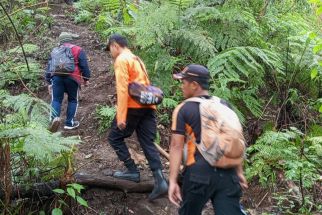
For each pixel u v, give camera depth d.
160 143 6.06
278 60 6.38
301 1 7.94
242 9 7.00
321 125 6.77
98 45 9.34
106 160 5.77
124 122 4.77
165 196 5.22
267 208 5.23
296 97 6.54
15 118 4.73
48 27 9.55
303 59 6.36
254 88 6.44
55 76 6.28
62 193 4.80
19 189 4.66
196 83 3.90
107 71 8.20
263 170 5.47
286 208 5.18
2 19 5.67
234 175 3.74
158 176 4.98
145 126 5.05
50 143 4.30
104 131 6.43
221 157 3.63
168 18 6.21
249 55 5.96
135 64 4.91
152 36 6.12
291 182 5.43
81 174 5.10
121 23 7.51
